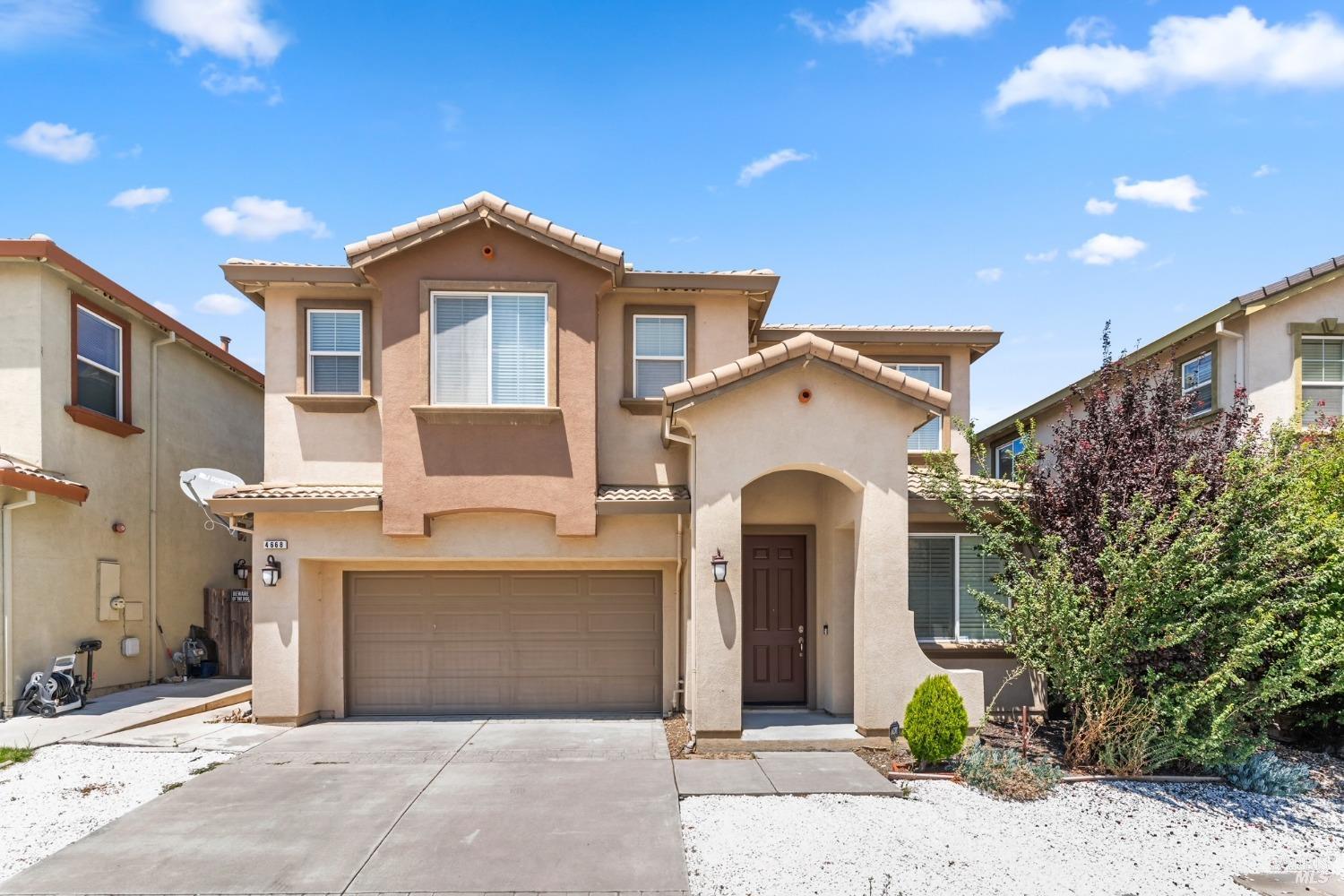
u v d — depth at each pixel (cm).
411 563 1220
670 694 1238
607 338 1255
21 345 1268
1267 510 923
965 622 1238
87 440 1375
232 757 983
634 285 1232
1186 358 1633
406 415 1142
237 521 1247
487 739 1069
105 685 1405
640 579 1259
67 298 1334
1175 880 662
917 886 640
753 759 980
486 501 1141
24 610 1227
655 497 1152
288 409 1238
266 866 665
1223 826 782
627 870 660
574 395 1159
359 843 712
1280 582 886
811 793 850
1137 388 1041
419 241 1138
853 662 1155
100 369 1433
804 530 1267
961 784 890
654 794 841
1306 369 1477
